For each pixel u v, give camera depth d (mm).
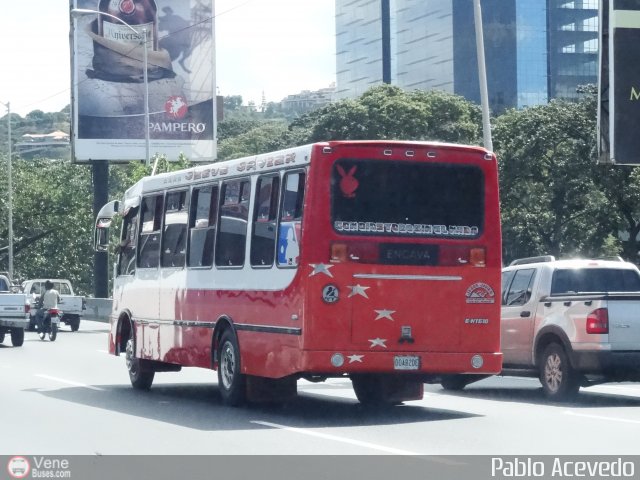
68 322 42500
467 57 134000
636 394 18609
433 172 14438
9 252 70312
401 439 12203
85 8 59562
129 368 19516
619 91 28203
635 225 61312
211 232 16641
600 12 28812
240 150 136750
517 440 12086
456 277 14453
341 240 14023
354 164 14125
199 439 12297
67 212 78875
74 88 59312
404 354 14219
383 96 74562
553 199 62750
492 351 14602
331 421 14078
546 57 132625
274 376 14562
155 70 60406
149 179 19484
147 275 19109
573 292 17406
